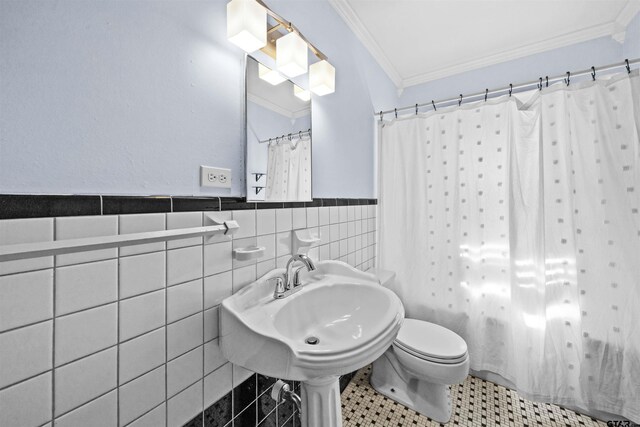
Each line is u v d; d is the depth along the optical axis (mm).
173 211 706
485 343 1588
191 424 749
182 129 748
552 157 1394
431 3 1521
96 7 585
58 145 530
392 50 1962
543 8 1558
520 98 1758
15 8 483
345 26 1606
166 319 689
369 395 1504
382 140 1904
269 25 1039
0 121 467
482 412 1364
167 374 693
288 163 1118
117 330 601
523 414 1347
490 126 1576
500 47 1932
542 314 1398
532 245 1443
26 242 481
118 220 602
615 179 1257
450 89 2229
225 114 873
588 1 1502
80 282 547
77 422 543
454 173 1661
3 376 463
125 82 630
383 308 923
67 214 531
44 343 505
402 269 1822
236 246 874
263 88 1008
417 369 1283
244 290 854
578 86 1345
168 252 692
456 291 1656
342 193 1565
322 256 1340
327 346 620
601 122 1280
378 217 1925
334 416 857
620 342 1246
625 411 1224
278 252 1047
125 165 629
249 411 929
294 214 1136
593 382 1291
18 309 476
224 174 858
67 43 544
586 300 1309
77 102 556
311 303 991
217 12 851
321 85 1213
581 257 1325
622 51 1681
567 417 1322
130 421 623
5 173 472
